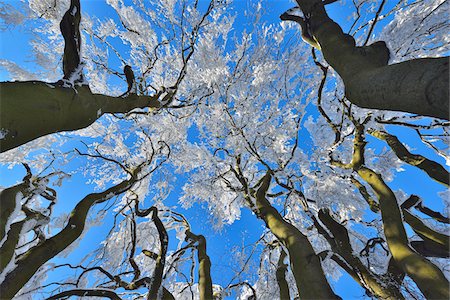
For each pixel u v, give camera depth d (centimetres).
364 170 426
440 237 349
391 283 342
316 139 657
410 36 504
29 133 168
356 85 189
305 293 256
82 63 244
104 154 676
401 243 279
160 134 697
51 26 584
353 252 391
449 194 448
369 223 514
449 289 205
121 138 700
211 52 665
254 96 659
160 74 702
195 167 726
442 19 494
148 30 651
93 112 239
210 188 688
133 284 420
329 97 647
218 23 673
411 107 148
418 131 598
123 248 594
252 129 629
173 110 712
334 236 416
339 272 613
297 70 656
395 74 157
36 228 379
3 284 256
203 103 666
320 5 274
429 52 516
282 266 398
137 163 696
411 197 420
